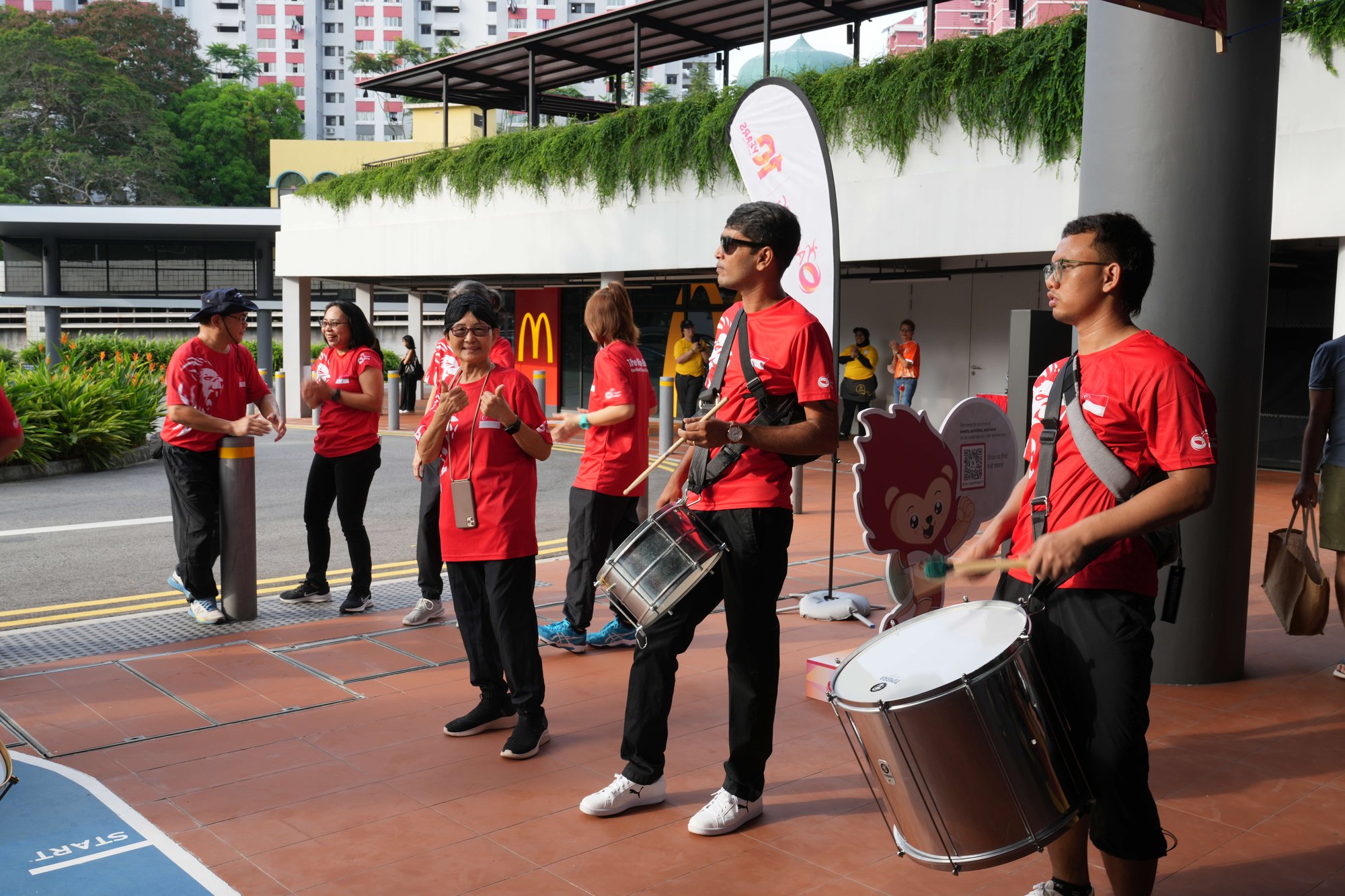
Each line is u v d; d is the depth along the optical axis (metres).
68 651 5.57
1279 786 3.84
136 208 30.77
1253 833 3.48
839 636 5.88
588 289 22.00
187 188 82.25
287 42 130.75
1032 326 5.55
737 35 18.11
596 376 5.43
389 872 3.21
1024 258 16.14
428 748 4.23
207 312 5.99
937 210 12.11
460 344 4.12
